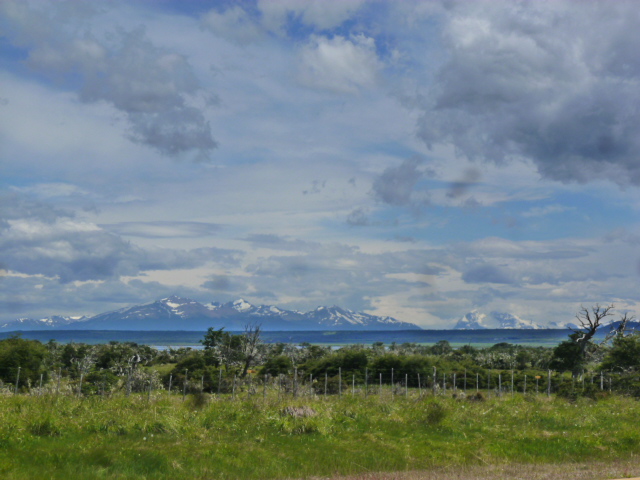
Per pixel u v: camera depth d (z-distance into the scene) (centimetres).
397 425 2170
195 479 1268
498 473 1372
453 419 2262
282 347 10250
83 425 1789
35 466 1288
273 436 1831
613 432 2083
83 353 7819
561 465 1508
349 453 1598
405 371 6569
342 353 7488
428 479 1287
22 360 5806
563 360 5725
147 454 1430
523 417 2477
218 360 6831
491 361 9050
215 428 1902
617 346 5291
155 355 9019
